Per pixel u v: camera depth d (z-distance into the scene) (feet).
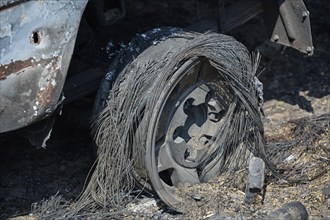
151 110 22.12
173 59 22.34
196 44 22.77
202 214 23.02
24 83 21.12
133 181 23.39
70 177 25.72
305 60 31.50
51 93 21.42
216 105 24.02
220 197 23.52
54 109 21.57
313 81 30.40
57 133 27.71
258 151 24.66
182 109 23.29
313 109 28.86
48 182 25.49
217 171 24.52
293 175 24.85
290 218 22.03
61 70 21.45
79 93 24.32
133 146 22.70
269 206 23.44
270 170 24.67
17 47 20.89
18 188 25.18
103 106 23.09
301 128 26.94
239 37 32.60
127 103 22.50
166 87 22.18
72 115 25.66
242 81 23.86
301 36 26.81
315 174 24.86
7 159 26.66
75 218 23.13
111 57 25.34
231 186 24.09
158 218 23.08
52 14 21.13
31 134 22.38
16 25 20.79
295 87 30.09
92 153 26.61
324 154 25.76
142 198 24.02
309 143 26.12
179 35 23.67
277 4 26.86
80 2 21.44
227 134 24.23
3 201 24.56
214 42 23.34
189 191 23.66
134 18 33.60
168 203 22.94
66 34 21.38
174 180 23.61
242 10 27.32
